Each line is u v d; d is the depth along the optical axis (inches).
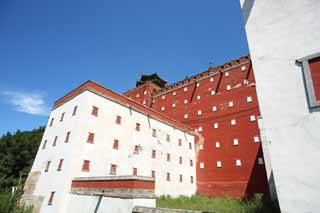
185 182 933.2
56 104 836.0
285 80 196.4
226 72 1101.7
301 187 159.2
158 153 864.3
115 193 395.5
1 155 1182.9
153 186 403.9
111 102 743.7
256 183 780.0
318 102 167.5
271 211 476.7
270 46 219.5
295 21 209.5
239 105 967.0
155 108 1370.6
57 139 682.2
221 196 856.9
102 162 633.6
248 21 251.4
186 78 1294.3
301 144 169.2
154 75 1593.3
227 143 938.7
